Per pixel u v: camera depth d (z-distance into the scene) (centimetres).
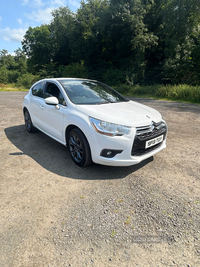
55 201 229
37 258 158
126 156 271
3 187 257
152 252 165
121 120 275
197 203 226
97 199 233
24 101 495
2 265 152
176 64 1958
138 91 1667
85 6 3178
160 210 214
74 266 152
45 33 3891
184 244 173
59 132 347
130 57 2641
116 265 153
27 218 202
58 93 363
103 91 398
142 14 2319
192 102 1101
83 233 183
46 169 306
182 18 1923
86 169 307
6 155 358
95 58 3186
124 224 195
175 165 320
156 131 303
